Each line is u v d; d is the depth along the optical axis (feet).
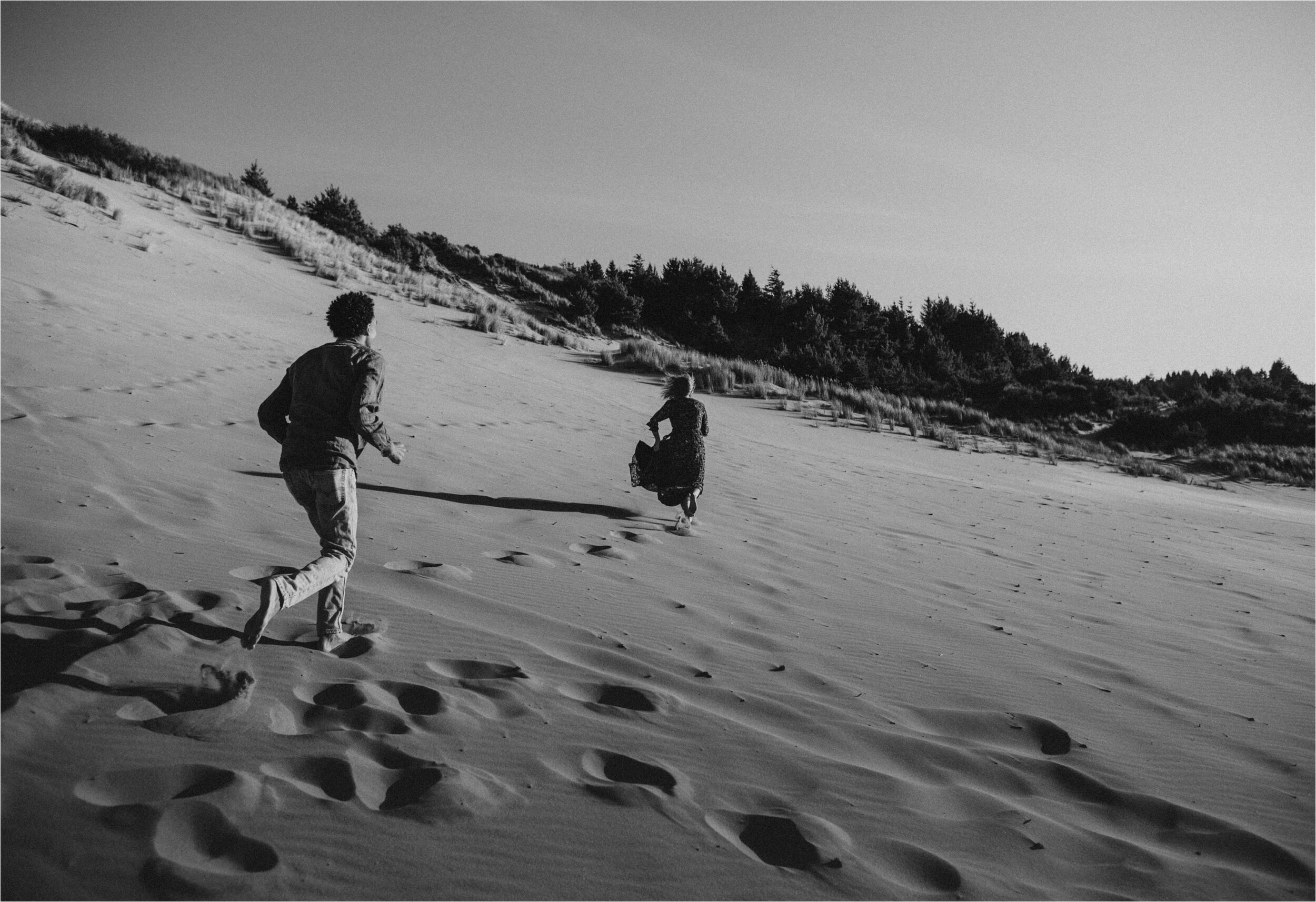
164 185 96.22
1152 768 10.46
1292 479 76.79
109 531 14.43
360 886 6.42
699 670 12.15
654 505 25.91
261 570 13.61
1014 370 171.22
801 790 8.94
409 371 48.85
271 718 8.86
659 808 8.15
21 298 38.68
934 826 8.52
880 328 183.42
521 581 15.53
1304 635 18.21
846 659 13.46
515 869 6.92
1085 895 7.57
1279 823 9.27
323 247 98.68
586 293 151.23
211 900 6.00
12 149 73.51
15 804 6.72
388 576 14.64
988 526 30.17
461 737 9.05
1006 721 11.54
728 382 74.43
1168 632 17.33
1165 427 106.01
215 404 29.45
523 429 38.29
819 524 26.17
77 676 8.95
